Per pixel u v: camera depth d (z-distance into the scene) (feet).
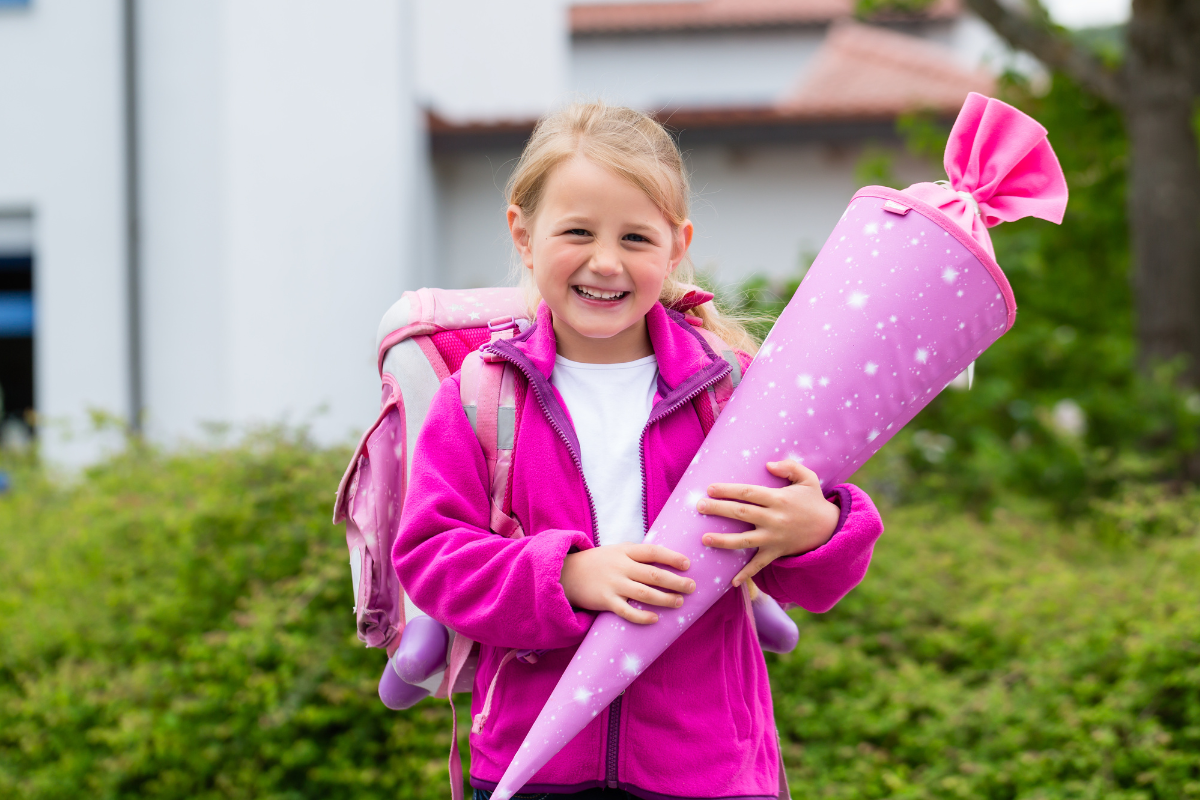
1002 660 10.54
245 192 21.12
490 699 4.37
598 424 4.49
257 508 10.89
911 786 8.71
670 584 4.03
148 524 12.38
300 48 21.13
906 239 4.27
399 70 21.27
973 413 17.70
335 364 21.22
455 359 5.12
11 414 24.22
